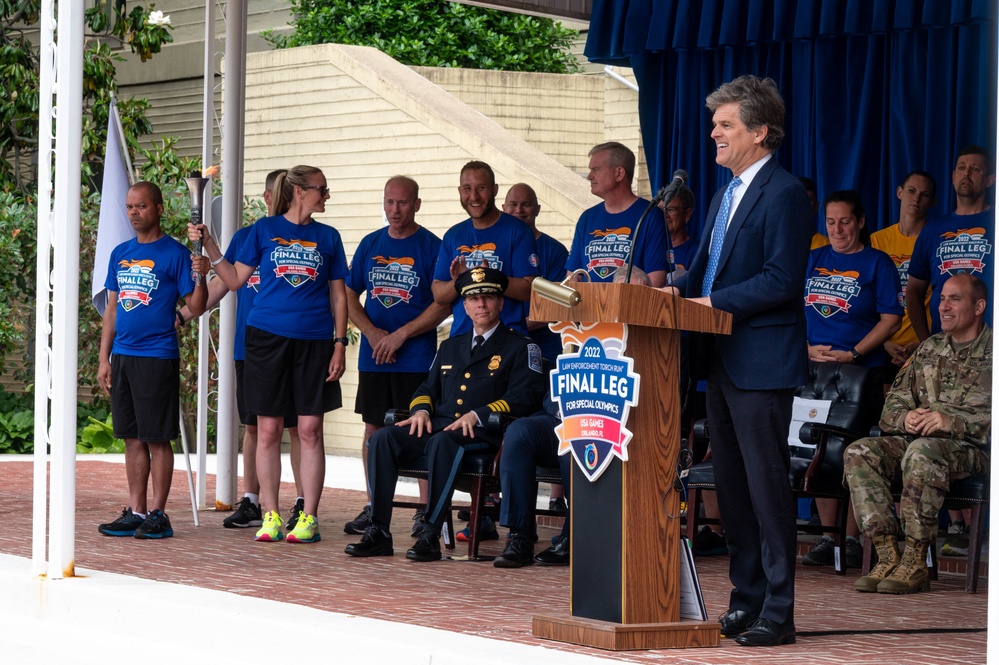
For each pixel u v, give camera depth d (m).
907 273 8.66
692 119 10.41
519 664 4.39
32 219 14.76
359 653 4.87
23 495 10.19
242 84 9.76
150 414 7.91
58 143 6.23
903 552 6.91
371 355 8.59
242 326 8.84
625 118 15.79
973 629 5.49
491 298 7.69
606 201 8.06
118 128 8.65
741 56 10.15
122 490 10.71
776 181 4.90
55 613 6.10
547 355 8.58
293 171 8.09
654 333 4.78
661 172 10.66
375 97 14.26
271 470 8.02
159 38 15.77
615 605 4.80
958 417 6.81
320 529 8.65
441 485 7.38
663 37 10.37
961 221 8.05
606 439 4.78
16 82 15.44
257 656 5.24
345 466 13.38
